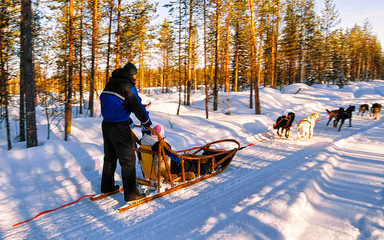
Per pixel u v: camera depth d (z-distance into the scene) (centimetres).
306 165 515
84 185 418
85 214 321
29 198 357
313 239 251
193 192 394
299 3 4069
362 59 6706
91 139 800
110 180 372
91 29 1419
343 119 1103
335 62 4866
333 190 401
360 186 412
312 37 4197
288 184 391
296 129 1175
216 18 1608
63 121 1023
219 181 448
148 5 1523
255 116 1416
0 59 700
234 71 3006
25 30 522
